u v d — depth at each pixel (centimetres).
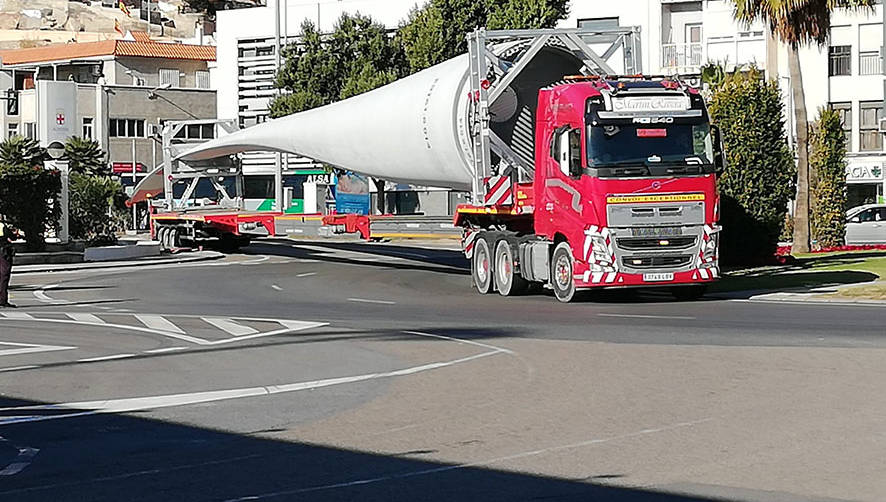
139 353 1970
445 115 3222
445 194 8000
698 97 2764
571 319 2398
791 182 3750
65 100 10231
